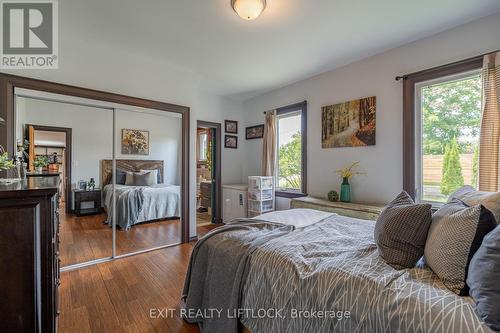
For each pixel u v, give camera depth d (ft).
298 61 10.31
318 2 6.48
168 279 7.99
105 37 8.51
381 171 9.55
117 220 10.03
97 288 7.38
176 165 11.53
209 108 14.99
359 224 6.70
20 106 7.88
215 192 15.80
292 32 8.02
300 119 13.10
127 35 8.36
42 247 3.39
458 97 7.85
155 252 10.46
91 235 9.48
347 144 10.59
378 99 9.60
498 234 2.85
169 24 7.64
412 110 8.66
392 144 9.22
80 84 8.77
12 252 3.15
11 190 3.10
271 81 12.82
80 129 9.09
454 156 7.93
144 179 10.68
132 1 6.54
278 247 4.80
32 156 8.12
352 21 7.39
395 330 2.89
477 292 2.74
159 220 11.18
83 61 8.82
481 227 3.21
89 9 6.91
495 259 2.71
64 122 8.75
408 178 8.72
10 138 7.49
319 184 11.80
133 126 10.27
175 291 7.23
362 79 10.11
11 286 3.15
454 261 3.26
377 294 3.23
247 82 12.99
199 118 14.49
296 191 13.15
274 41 8.65
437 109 8.28
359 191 10.25
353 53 9.58
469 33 7.41
